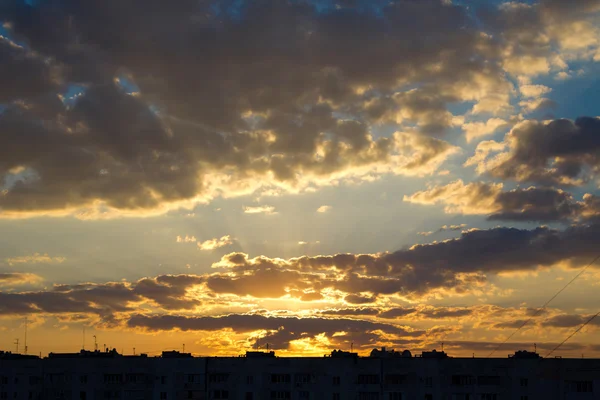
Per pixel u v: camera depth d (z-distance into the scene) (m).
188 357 124.62
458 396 112.62
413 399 114.06
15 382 127.69
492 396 111.50
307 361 119.31
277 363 120.00
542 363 110.25
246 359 121.25
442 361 114.38
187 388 122.25
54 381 126.81
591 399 106.50
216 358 122.88
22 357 137.38
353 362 117.31
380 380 115.88
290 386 118.81
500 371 111.94
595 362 107.69
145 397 123.75
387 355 125.69
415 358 115.56
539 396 109.38
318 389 117.69
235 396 120.38
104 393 124.31
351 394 116.25
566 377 108.56
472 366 113.12
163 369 123.94
